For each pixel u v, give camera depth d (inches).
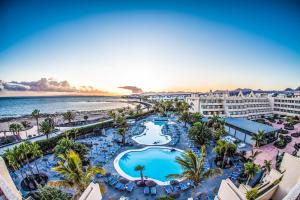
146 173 1414.9
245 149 1747.0
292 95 3592.5
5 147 1690.5
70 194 978.1
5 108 7450.8
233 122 2332.7
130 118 3346.5
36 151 1198.3
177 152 1748.3
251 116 3275.1
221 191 636.1
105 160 1486.2
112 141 1995.6
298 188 392.8
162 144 1897.1
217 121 2203.5
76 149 1200.2
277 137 2005.4
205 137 1614.2
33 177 1135.0
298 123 2883.9
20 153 1103.6
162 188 1121.4
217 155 1515.7
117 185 1119.6
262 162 1465.3
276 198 688.4
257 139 1683.1
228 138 1964.8
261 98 3484.3
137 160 1615.4
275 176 759.1
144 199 1016.9
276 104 3535.9
